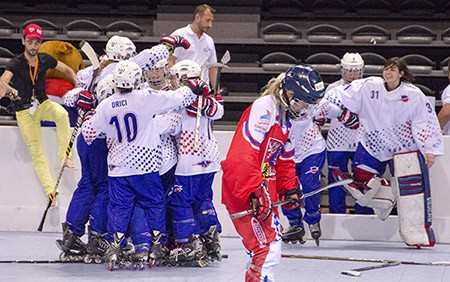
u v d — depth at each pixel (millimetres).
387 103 15875
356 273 12539
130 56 13641
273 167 8664
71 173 17500
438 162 17016
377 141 16109
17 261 13562
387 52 25406
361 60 16672
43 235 17047
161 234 13039
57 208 17562
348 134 16672
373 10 26812
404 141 16047
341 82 17062
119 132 12641
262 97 8484
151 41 25078
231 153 8281
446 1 26453
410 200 15938
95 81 13625
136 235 12906
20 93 17156
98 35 25188
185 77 13172
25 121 17281
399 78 15867
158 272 12641
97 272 12602
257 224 8344
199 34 18016
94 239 13539
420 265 13727
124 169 12703
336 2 26906
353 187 16109
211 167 13469
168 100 12680
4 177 17688
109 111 12594
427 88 23625
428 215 15969
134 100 12562
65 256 13609
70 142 15156
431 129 15820
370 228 17203
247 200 8250
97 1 27422
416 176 15914
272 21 26875
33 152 17375
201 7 17922
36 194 17688
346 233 17281
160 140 12961
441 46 25047
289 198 8953
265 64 24469
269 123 8320
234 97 24281
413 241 15883
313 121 15992
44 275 12305
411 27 25375
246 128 8297
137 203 13023
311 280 12016
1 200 17750
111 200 12852
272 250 8398
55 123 17688
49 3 27469
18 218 17703
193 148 13273
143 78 13422
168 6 25906
